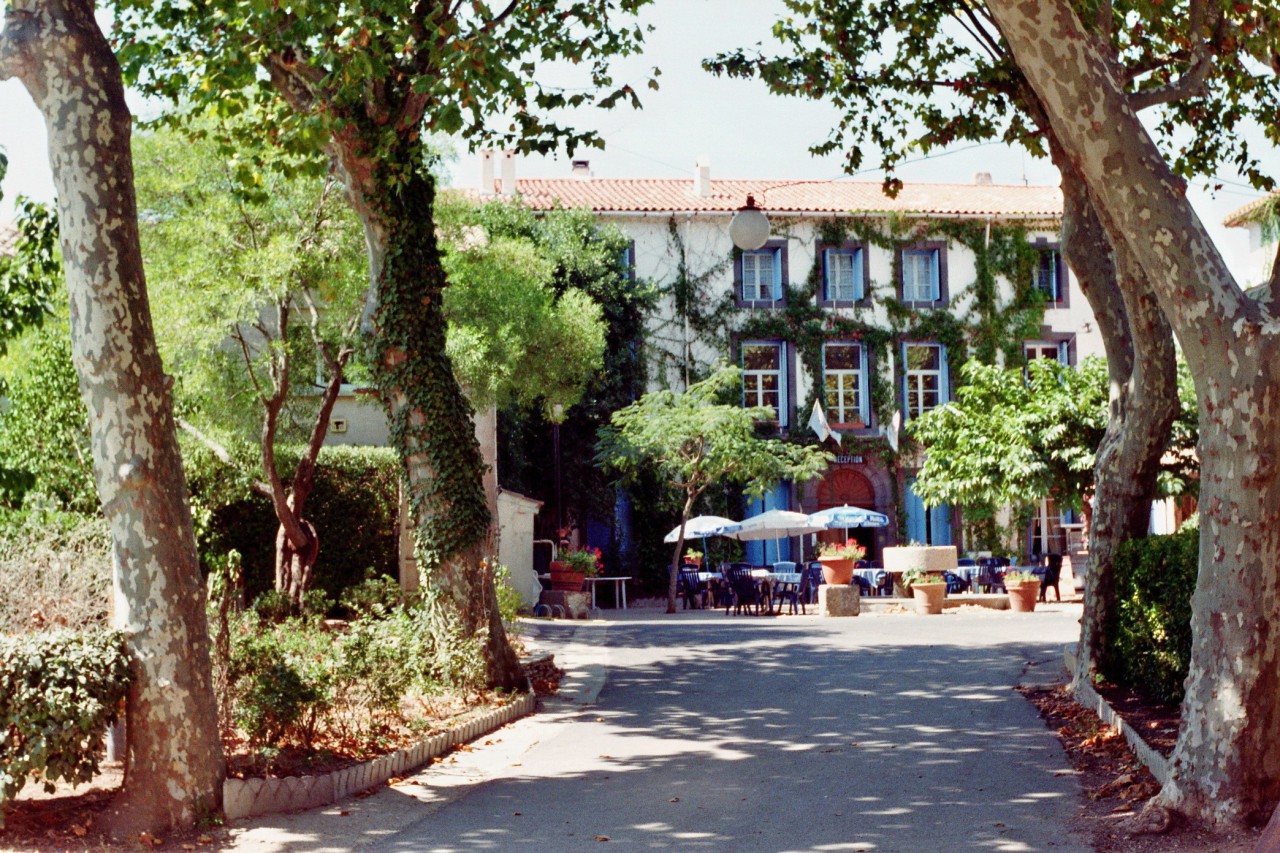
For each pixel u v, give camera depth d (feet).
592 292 113.80
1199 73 34.06
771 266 121.80
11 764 22.95
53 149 25.71
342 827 25.29
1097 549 42.04
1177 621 34.68
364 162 43.83
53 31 25.40
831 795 27.86
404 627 40.55
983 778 29.27
